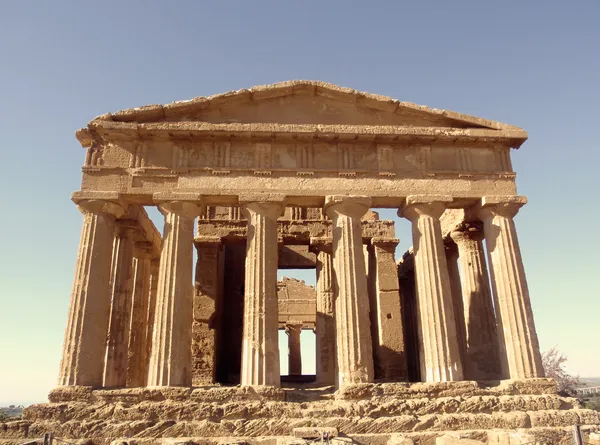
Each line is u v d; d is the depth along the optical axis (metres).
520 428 17.12
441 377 18.97
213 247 28.61
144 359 26.11
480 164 22.30
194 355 26.55
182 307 19.34
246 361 18.64
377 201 21.81
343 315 19.53
